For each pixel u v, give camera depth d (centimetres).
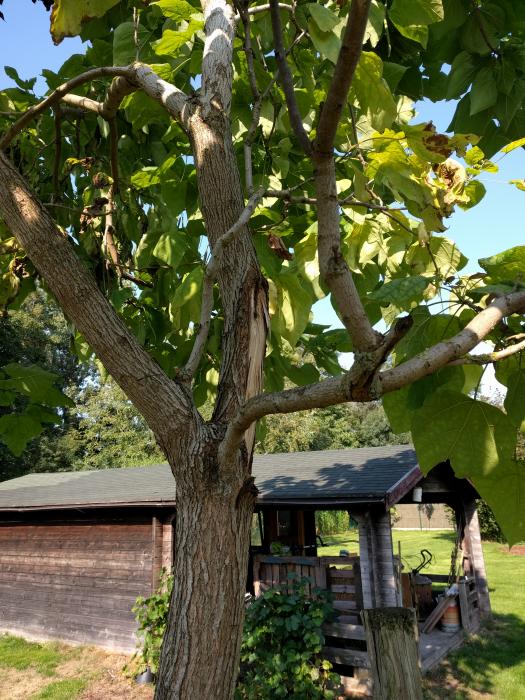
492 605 1151
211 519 137
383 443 4022
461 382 143
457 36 266
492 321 101
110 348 146
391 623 145
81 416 3244
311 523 1302
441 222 144
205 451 141
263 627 667
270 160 261
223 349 161
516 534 116
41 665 866
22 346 2825
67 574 1027
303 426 3008
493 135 273
